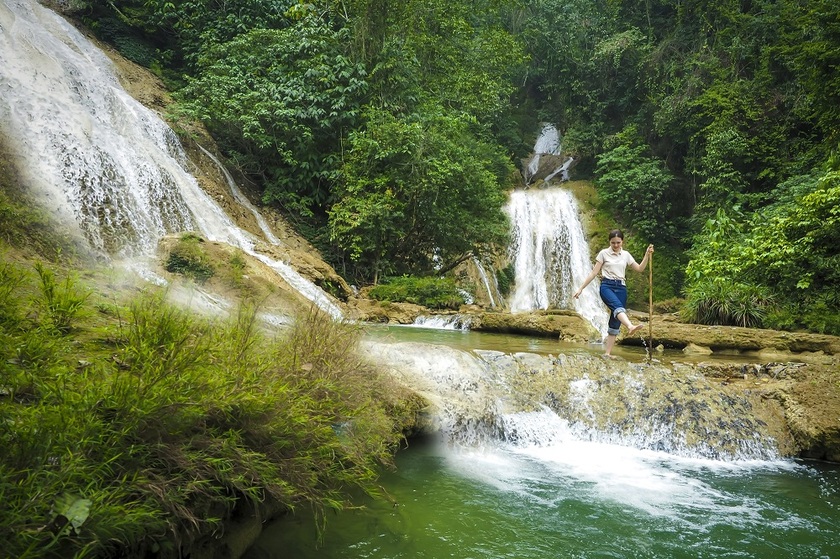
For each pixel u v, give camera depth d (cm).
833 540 377
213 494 261
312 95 1659
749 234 1517
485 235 1745
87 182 1160
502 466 494
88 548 191
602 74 2962
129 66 1839
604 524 387
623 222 2492
